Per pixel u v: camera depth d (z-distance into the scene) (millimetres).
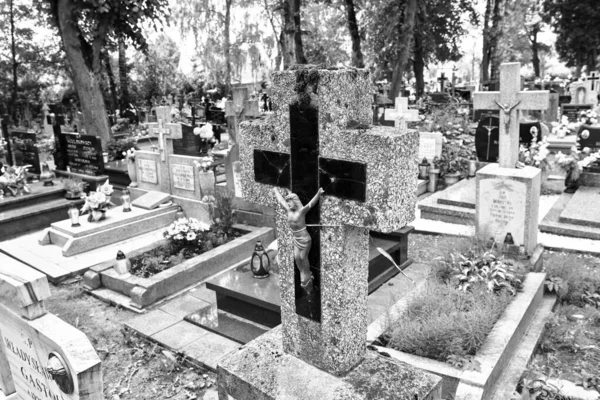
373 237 8023
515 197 7254
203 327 6379
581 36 38875
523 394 4281
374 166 3041
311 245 3457
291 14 18047
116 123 25531
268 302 6059
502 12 30812
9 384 4445
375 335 5215
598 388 4492
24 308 3639
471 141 15258
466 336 4859
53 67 31672
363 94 3299
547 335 5668
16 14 28688
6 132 16828
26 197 12000
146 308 7172
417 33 30750
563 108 21047
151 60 38875
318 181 3338
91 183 13547
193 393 5242
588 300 6371
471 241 7023
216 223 9391
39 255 9219
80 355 3295
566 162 11172
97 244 9539
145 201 11016
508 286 5961
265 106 28359
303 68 3338
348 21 23000
